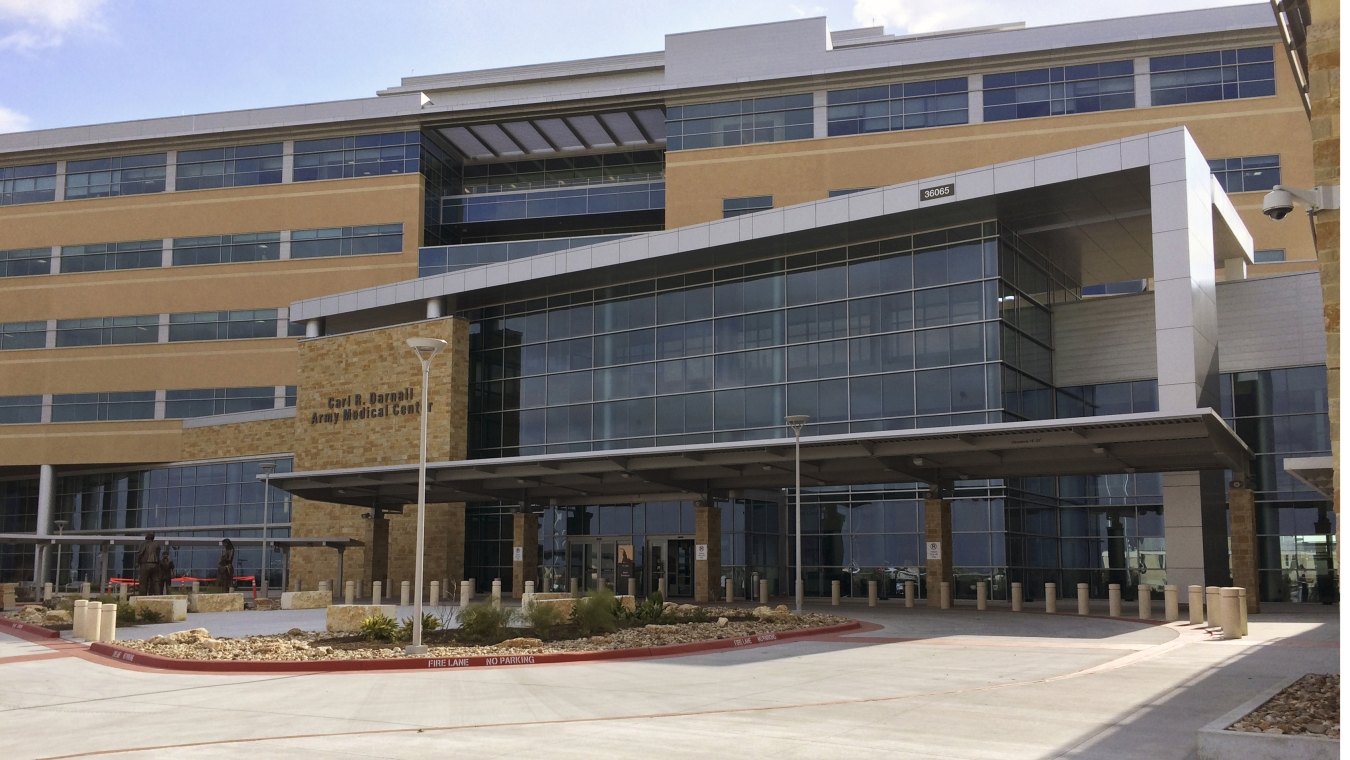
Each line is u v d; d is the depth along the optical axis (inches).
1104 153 1275.8
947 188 1362.0
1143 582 1584.6
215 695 573.3
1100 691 554.6
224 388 2502.5
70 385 2608.3
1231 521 1288.1
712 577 1553.9
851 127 2126.0
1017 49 2034.9
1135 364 1503.4
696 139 2209.6
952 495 1579.7
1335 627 987.3
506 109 2345.0
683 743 407.2
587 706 511.8
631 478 1576.0
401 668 701.9
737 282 1604.3
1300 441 1446.9
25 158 2709.2
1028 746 399.5
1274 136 1898.4
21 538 1765.5
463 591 1494.8
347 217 2460.6
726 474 1497.3
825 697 537.6
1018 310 1428.4
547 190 2455.7
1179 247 1227.9
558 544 1852.9
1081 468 1374.3
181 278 2568.9
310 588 2059.5
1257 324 1489.9
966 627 1033.5
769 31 2188.7
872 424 1441.9
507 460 1462.8
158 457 2492.6
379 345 1952.5
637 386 1686.8
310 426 2020.2
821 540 1728.6
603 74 2397.9
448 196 2529.5
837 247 1514.5
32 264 2684.5
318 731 443.8
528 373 1824.6
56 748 414.6
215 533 2365.9
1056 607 1393.9
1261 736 343.3
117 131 2635.3
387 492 1790.1
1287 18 609.0
